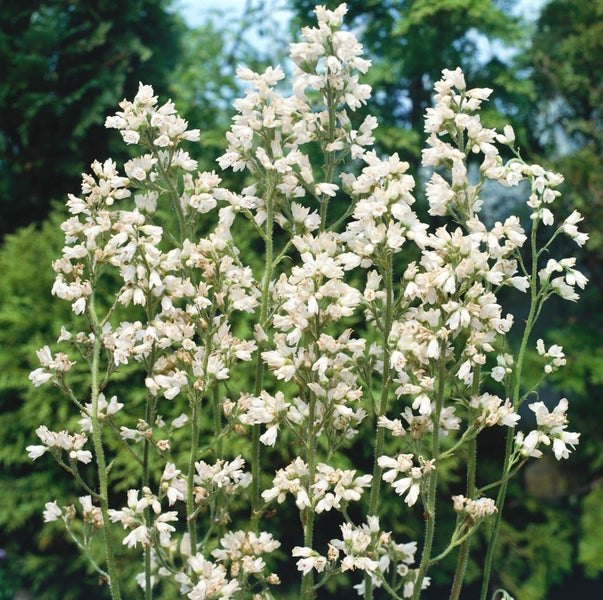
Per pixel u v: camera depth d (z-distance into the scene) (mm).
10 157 8477
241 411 2141
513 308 9406
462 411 5832
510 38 9086
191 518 2102
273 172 2197
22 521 6078
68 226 2098
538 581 7469
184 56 9672
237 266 2250
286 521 6281
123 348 2020
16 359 5840
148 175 2229
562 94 9883
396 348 1947
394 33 8430
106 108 8500
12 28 8945
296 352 2104
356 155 2240
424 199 7680
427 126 2111
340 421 2062
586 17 9766
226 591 1916
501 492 2117
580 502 8719
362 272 6379
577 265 9445
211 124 8273
